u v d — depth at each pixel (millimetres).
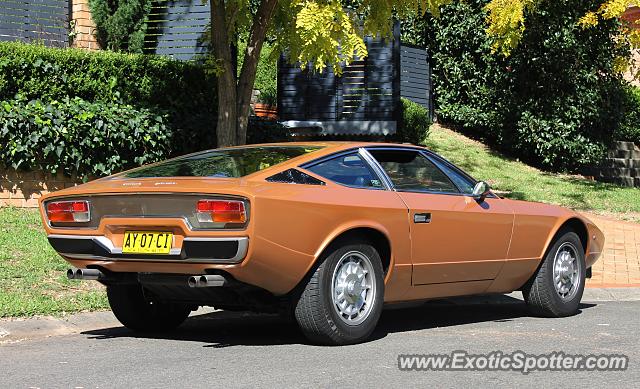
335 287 6289
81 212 6438
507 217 7621
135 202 6164
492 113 19734
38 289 8234
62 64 11906
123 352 6219
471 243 7309
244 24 11539
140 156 12219
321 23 9281
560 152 19219
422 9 10766
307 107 17453
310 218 6070
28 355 6117
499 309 8961
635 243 13516
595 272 11547
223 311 8531
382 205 6582
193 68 13344
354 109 17391
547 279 8055
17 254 9367
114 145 11883
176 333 7285
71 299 7988
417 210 6848
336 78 17406
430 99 20484
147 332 7336
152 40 15094
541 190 17266
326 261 6211
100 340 6852
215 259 5867
